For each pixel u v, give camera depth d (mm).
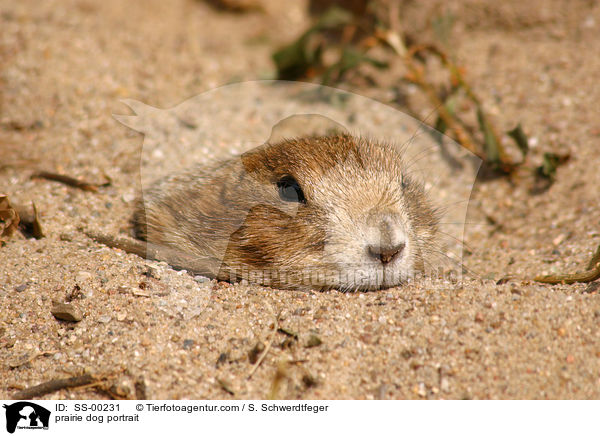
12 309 11195
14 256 12484
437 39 21078
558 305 10742
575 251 13438
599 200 14930
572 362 9805
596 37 19594
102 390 9984
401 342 10375
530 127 17609
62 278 11859
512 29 20875
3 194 13914
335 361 10156
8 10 21172
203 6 26266
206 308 11406
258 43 24594
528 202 15852
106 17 23016
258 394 9773
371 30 21766
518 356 9953
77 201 14664
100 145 16656
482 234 15117
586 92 18000
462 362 9953
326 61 22891
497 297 11109
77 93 18500
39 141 16828
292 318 11078
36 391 9938
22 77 18641
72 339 10703
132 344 10508
